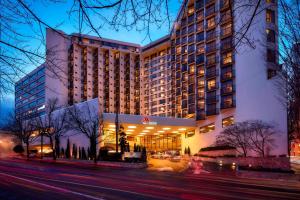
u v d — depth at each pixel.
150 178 26.39
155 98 116.12
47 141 76.25
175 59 81.56
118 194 16.75
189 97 71.12
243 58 54.94
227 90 58.91
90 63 116.12
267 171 26.73
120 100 118.75
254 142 46.16
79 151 59.91
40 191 18.56
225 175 29.59
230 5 5.31
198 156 61.88
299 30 10.49
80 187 20.19
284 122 46.47
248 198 14.95
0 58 5.10
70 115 60.69
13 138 85.81
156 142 82.44
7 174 30.94
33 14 4.52
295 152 53.00
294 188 19.23
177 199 14.79
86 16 4.30
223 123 60.41
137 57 121.94
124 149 50.94
